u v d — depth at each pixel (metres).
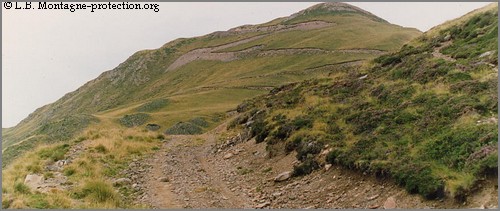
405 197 12.50
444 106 16.59
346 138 18.12
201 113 77.00
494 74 17.84
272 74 138.25
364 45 154.88
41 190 15.65
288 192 15.95
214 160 24.64
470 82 17.83
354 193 14.14
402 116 17.72
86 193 15.56
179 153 27.69
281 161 19.98
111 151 24.88
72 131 59.69
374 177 14.31
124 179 18.92
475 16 29.17
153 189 17.77
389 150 15.20
